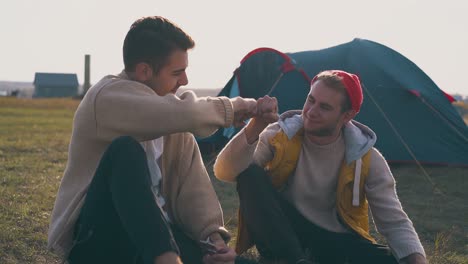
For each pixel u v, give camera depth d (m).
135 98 2.15
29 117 18.41
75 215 2.13
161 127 2.16
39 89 79.38
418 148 7.27
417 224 4.45
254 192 2.53
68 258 2.14
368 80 7.49
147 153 2.33
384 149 7.24
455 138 7.38
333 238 2.73
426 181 6.41
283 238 2.42
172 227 2.40
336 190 2.72
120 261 2.11
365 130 2.74
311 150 2.72
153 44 2.24
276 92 7.48
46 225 3.92
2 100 29.64
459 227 4.42
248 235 2.83
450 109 7.67
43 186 5.44
